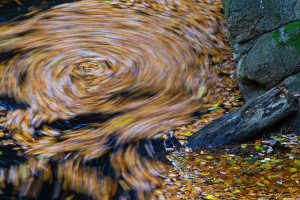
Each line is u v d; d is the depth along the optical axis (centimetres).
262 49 754
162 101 804
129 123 770
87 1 966
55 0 968
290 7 742
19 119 768
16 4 953
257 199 677
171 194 689
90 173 711
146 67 854
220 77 838
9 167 711
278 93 739
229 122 743
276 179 695
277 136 740
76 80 830
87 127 764
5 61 845
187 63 861
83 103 799
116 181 705
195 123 769
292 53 735
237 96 806
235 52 795
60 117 777
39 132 755
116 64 858
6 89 805
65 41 890
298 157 716
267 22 756
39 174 707
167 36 904
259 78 758
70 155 727
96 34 905
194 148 739
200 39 902
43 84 818
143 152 734
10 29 903
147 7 958
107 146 740
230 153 728
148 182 703
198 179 703
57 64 848
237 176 702
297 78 734
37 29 907
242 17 768
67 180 704
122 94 814
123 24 924
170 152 734
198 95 813
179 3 967
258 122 735
